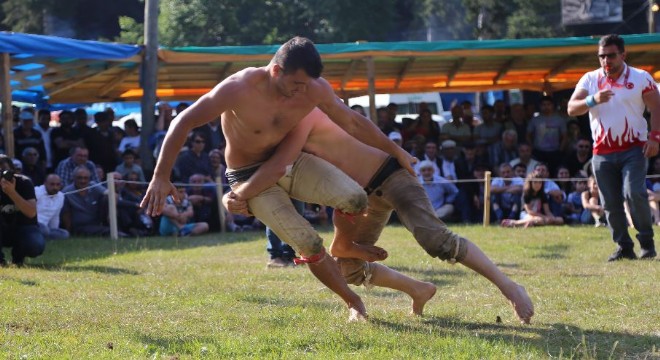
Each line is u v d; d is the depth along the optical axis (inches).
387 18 1263.5
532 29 1225.4
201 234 577.3
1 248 386.0
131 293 293.3
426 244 226.4
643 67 771.4
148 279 331.9
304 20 1234.0
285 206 218.5
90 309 259.0
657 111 367.9
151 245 498.6
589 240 481.1
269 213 217.6
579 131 682.2
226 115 215.8
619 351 204.8
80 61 613.9
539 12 1257.4
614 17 1056.2
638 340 215.8
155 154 623.2
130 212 571.8
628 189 375.2
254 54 629.3
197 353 198.8
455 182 620.4
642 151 374.9
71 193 565.0
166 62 637.9
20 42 539.8
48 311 254.1
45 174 613.0
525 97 928.9
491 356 191.6
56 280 327.6
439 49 651.5
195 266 381.1
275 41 1184.8
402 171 231.0
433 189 628.4
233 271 359.9
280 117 212.7
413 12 1384.1
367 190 231.0
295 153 217.3
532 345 206.1
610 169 380.5
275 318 243.0
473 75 788.0
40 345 208.4
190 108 209.2
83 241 521.0
